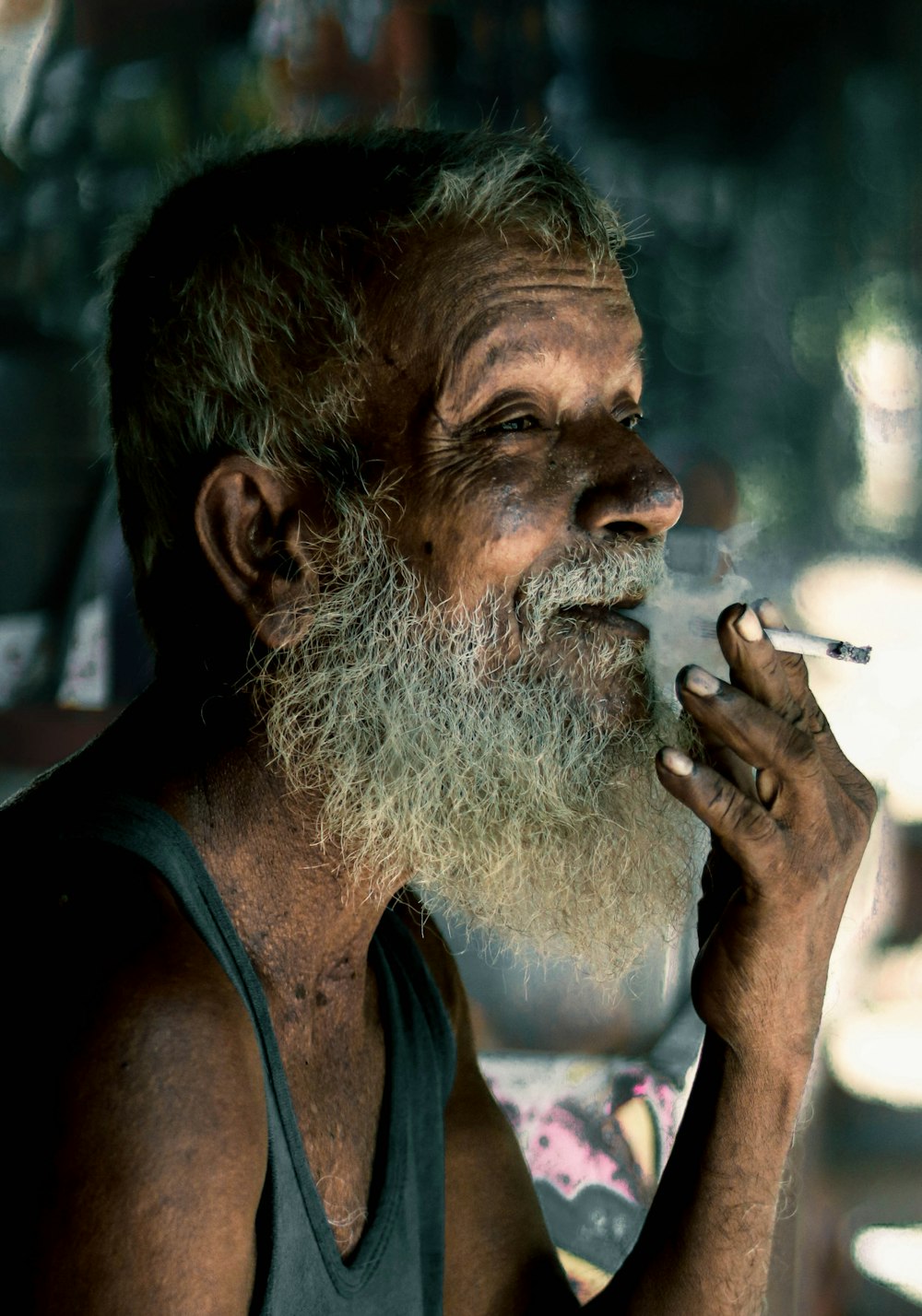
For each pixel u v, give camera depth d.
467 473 1.33
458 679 1.34
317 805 1.34
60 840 1.19
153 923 1.13
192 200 1.44
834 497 9.81
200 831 1.30
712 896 1.40
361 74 4.88
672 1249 1.41
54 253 4.31
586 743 1.36
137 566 1.47
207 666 1.38
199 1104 1.05
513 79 5.90
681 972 2.39
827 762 1.31
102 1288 0.99
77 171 4.41
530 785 1.35
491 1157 1.59
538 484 1.34
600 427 1.38
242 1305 1.08
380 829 1.33
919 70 9.38
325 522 1.36
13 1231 1.01
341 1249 1.34
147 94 4.47
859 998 4.95
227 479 1.36
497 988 2.42
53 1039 1.05
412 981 1.53
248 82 4.58
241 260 1.36
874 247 9.69
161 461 1.41
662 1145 2.29
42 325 4.17
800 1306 2.67
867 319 9.73
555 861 1.38
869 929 4.79
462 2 5.59
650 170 9.09
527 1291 1.57
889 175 9.60
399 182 1.36
